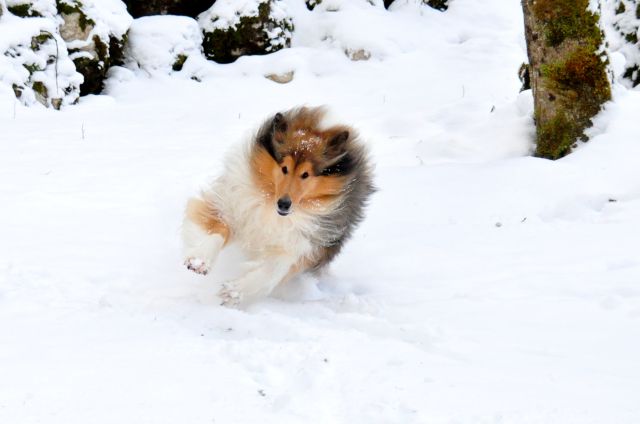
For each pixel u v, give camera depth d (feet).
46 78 24.99
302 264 16.98
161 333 15.34
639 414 14.15
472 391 14.48
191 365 14.67
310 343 15.34
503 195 19.75
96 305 15.97
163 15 31.24
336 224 16.97
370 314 16.52
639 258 17.56
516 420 14.03
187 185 19.63
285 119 16.69
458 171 20.62
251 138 16.87
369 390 14.43
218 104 26.37
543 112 21.24
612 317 16.12
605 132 20.85
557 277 17.16
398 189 20.11
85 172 20.02
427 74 30.35
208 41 31.04
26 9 25.53
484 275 17.35
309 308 16.58
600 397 14.43
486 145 21.98
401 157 22.08
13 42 24.43
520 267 17.49
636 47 27.53
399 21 34.14
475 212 19.34
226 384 14.38
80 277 16.56
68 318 15.56
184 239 16.80
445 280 17.29
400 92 28.43
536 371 14.96
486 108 24.85
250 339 15.35
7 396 13.92
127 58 29.35
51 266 16.72
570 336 15.75
